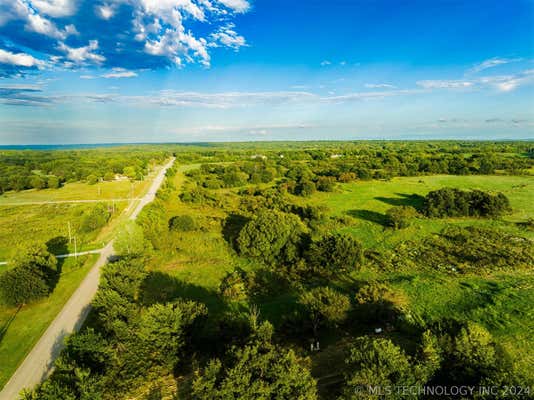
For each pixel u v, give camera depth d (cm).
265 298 3275
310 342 2414
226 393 1527
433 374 1695
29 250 3519
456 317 2642
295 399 1557
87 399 1678
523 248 4238
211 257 4406
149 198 8531
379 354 1667
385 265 3906
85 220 5478
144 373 2059
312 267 3834
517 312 2659
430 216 6062
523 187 8356
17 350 2444
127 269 3120
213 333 2391
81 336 2030
